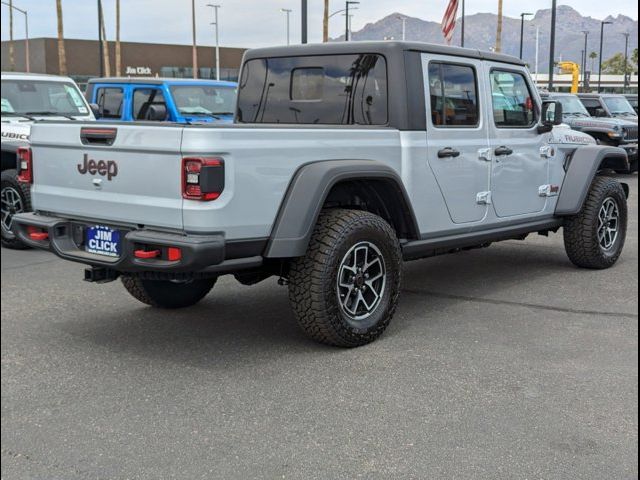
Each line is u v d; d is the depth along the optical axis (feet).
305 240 14.32
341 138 15.44
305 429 11.78
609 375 14.08
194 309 18.97
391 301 16.22
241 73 20.04
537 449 11.06
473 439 11.40
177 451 11.05
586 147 22.95
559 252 26.86
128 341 16.24
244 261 14.05
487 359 14.99
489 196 19.52
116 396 13.15
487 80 19.38
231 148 13.39
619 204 23.85
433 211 17.79
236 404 12.78
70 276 22.57
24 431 11.71
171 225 13.62
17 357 15.14
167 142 13.39
